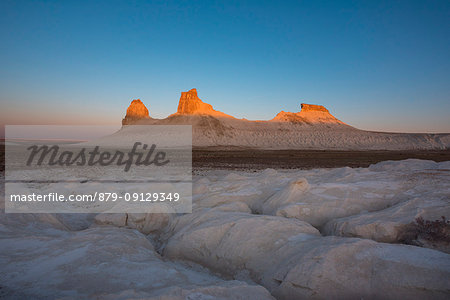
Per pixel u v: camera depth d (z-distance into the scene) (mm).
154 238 6688
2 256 4008
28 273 3535
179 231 5809
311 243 4230
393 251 3693
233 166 25359
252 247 4629
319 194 7246
